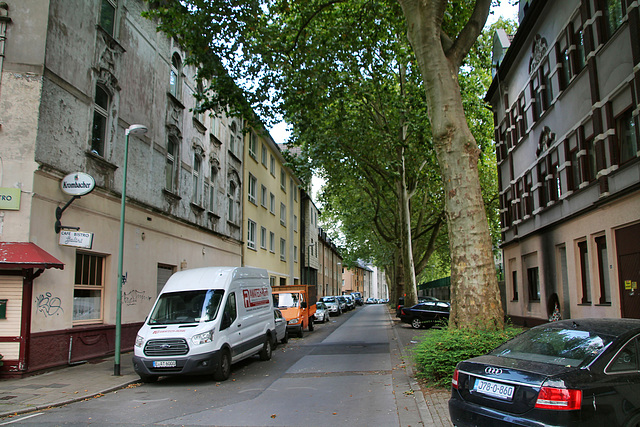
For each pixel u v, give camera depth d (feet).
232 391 29.68
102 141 45.47
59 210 37.68
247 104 53.11
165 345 31.86
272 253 112.88
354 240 161.89
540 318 63.62
